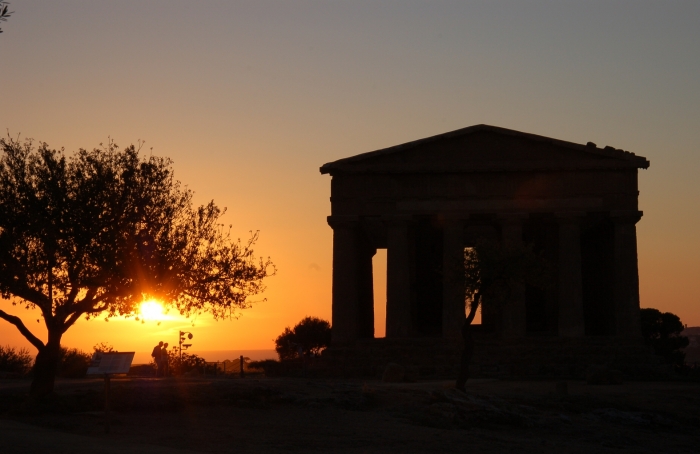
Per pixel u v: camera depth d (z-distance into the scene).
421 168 70.50
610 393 48.59
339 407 38.00
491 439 32.34
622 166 69.38
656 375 62.81
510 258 47.72
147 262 34.91
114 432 29.41
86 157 36.16
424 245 88.38
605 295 76.38
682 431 39.66
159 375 61.03
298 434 30.62
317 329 128.88
